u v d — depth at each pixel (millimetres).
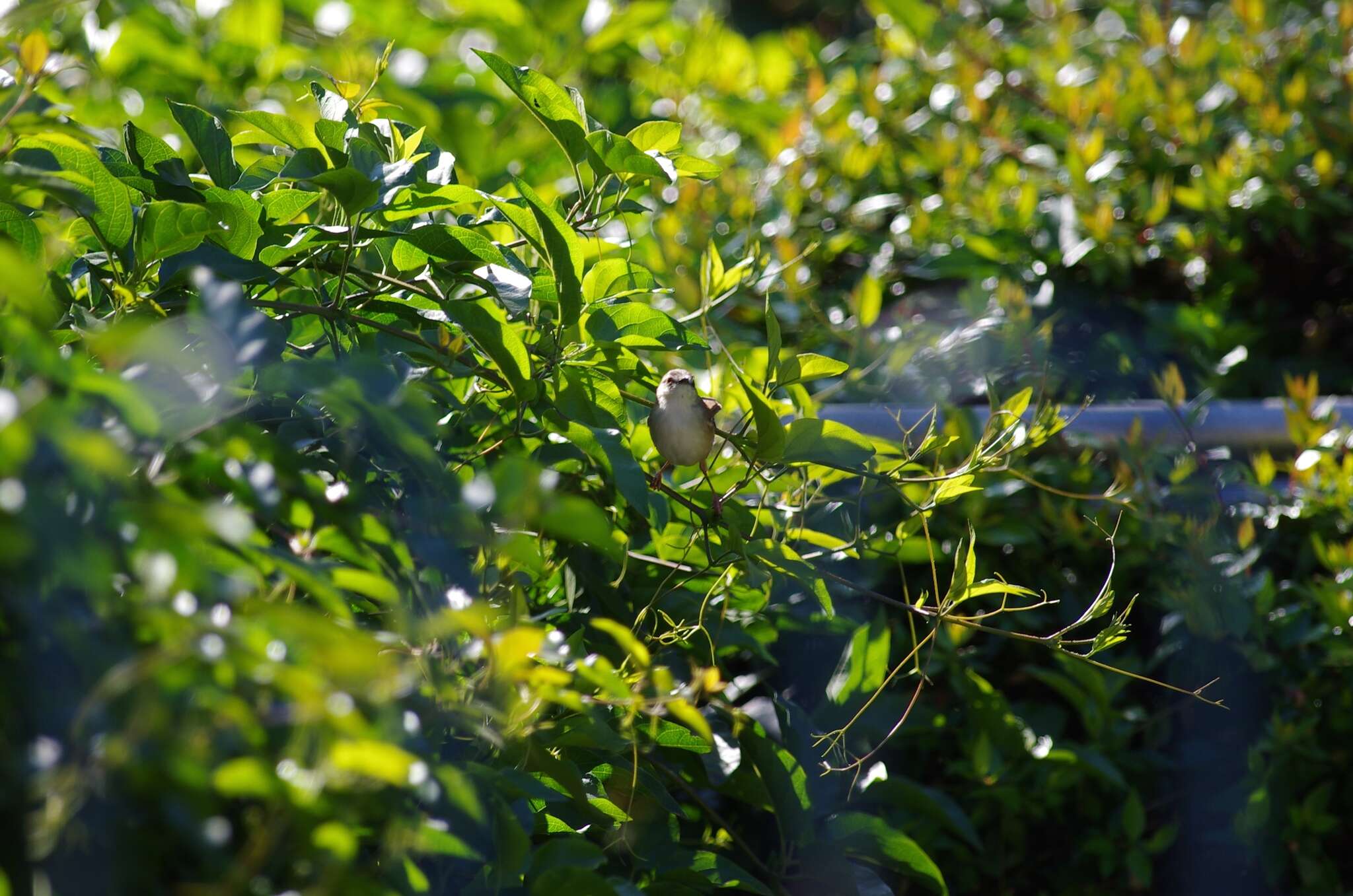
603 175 2928
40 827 2504
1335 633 3158
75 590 2588
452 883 2816
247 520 2572
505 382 2883
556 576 3002
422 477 2797
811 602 3158
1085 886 3207
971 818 3184
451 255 2885
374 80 2984
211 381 2719
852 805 3129
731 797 3078
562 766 2805
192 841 2535
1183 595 3188
